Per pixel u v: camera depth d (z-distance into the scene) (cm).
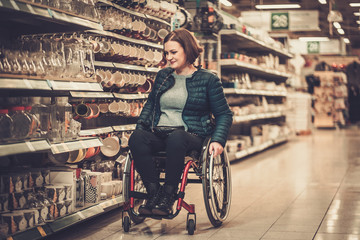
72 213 309
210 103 332
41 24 301
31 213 271
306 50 1596
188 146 310
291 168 655
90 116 364
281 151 884
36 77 261
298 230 323
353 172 612
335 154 826
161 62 462
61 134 298
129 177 319
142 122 333
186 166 303
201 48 339
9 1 234
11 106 260
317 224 340
